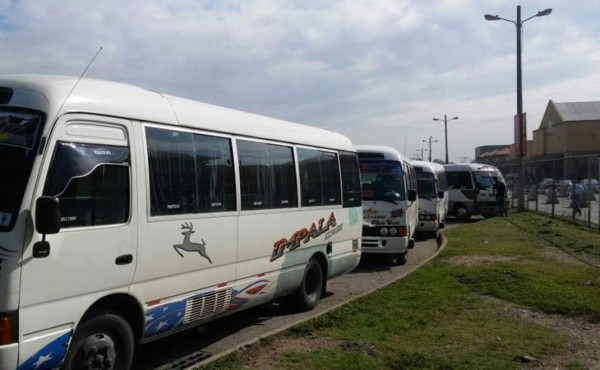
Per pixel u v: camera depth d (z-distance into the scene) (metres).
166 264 5.75
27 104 4.66
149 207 5.55
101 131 5.10
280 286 8.02
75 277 4.73
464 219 29.55
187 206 6.11
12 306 4.22
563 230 18.98
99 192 5.02
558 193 28.59
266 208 7.62
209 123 6.58
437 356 6.38
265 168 7.67
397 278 11.45
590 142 66.44
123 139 5.34
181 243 5.95
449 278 10.94
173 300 5.87
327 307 9.29
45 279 4.46
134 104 5.54
